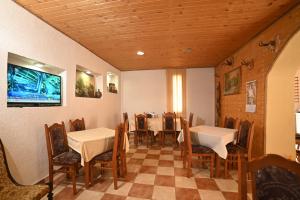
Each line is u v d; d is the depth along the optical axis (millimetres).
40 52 2479
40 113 2490
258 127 2967
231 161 2674
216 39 3320
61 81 3086
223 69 4957
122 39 3328
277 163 961
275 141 2723
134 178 2639
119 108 6137
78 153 2457
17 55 2154
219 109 5211
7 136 1980
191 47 3807
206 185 2414
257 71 3033
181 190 2283
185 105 6047
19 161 2137
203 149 2727
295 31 2141
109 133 2805
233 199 2070
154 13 2383
